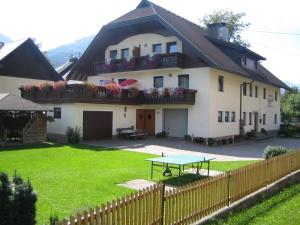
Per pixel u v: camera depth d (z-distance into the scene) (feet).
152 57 94.68
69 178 41.65
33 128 78.07
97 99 85.66
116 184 39.65
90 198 33.17
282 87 135.64
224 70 87.25
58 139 85.25
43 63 120.88
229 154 71.82
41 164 51.06
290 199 37.91
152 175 44.73
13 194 17.37
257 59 123.03
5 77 108.99
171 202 24.93
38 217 27.25
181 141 90.48
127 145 79.20
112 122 91.25
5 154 59.41
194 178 44.39
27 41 114.62
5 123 77.20
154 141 88.94
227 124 97.91
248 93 112.47
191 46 86.43
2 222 16.92
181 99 89.10
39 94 90.68
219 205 30.40
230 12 165.89
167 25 90.07
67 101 82.38
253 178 36.40
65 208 29.81
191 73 91.97
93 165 51.52
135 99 96.12
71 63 158.10
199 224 27.17
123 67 100.99
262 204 34.96
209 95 88.74
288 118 166.40
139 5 108.37
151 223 23.15
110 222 19.93
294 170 48.91
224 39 116.26
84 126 84.12
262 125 125.39
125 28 105.70
